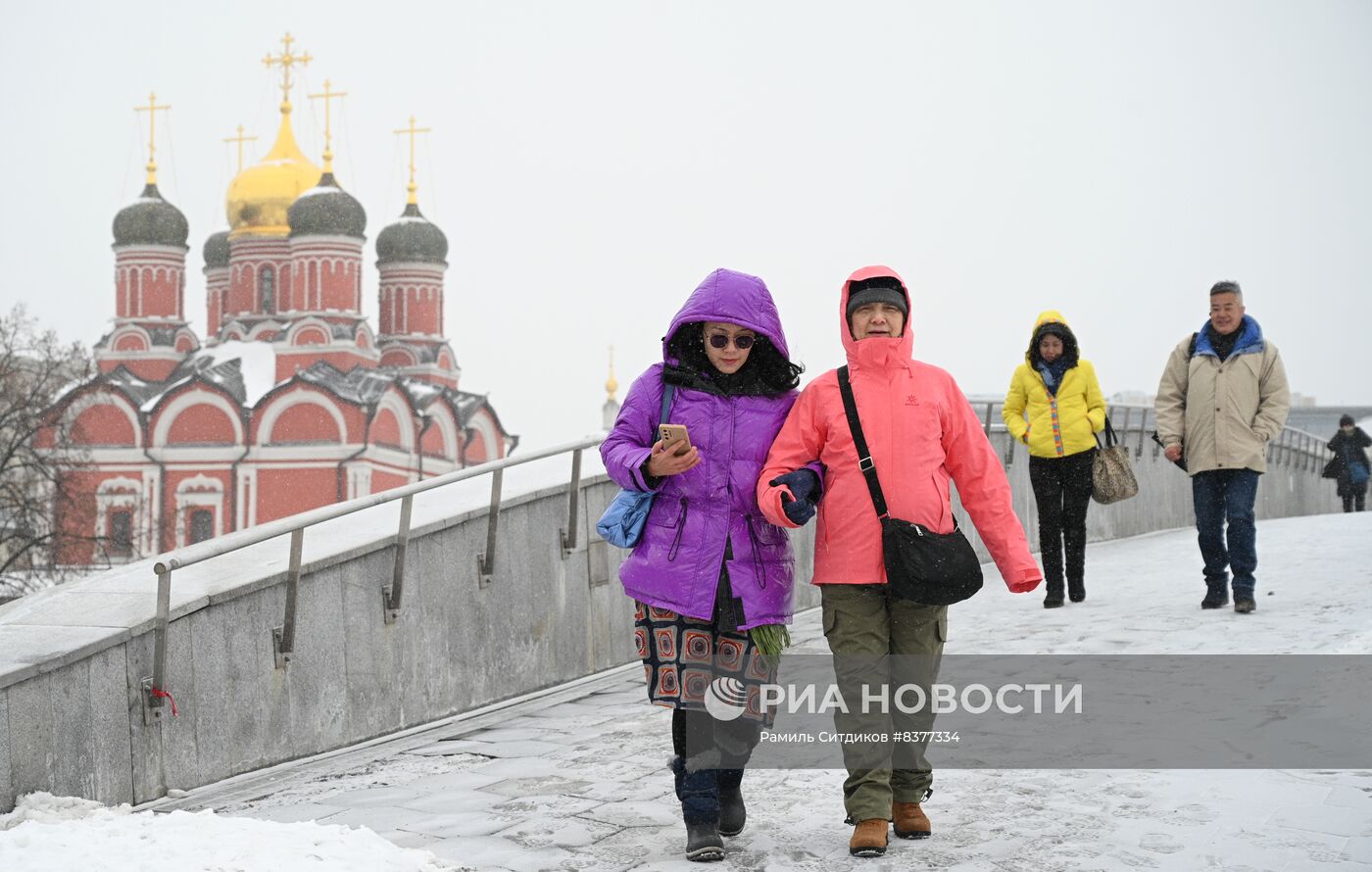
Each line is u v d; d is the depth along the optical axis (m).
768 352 4.27
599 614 8.49
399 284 80.94
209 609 6.00
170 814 4.36
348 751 6.48
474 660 7.46
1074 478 9.23
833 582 4.14
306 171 76.62
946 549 4.02
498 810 4.84
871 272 4.30
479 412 74.12
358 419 65.25
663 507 4.13
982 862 3.95
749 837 4.34
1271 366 8.13
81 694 5.44
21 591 42.53
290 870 3.72
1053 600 9.16
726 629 4.05
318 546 6.78
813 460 4.23
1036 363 9.34
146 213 75.81
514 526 7.82
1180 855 3.90
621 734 6.20
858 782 4.11
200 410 66.31
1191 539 13.82
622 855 4.20
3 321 43.69
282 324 73.44
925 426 4.17
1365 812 4.20
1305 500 26.22
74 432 45.88
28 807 5.11
